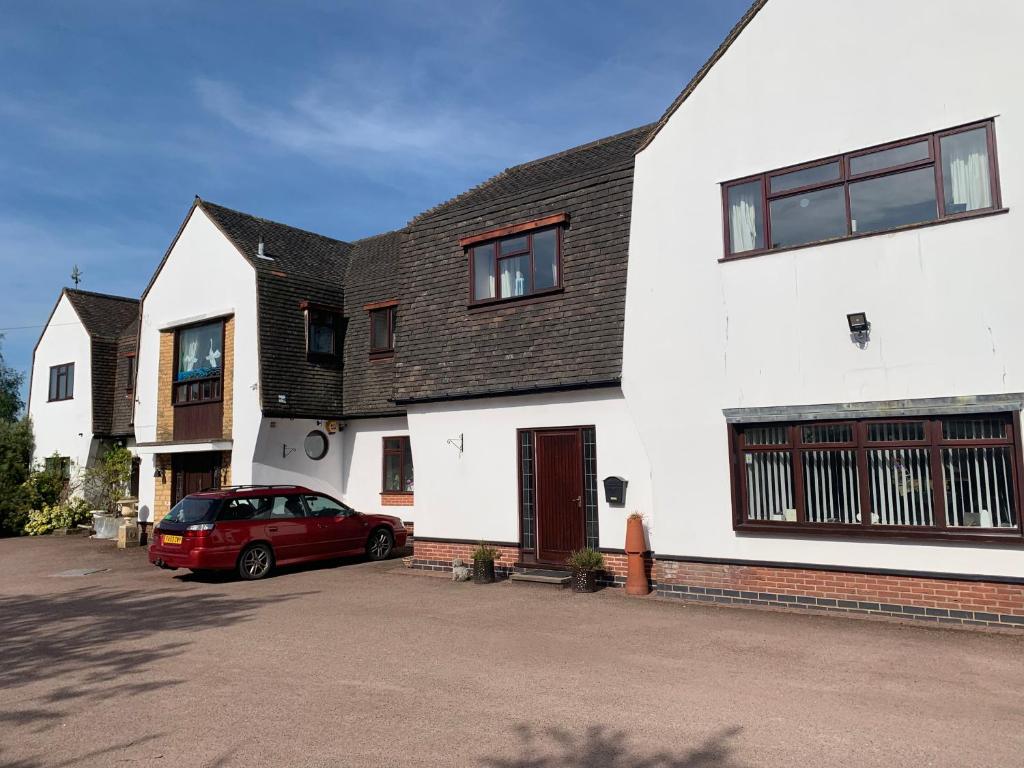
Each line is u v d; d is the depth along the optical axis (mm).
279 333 17656
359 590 11672
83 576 14430
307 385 17922
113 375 25484
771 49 10320
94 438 24641
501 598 10750
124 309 28109
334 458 18547
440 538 13516
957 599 8625
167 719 5816
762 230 10234
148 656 7773
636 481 11336
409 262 14789
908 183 9273
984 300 8656
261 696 6324
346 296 19672
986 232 8695
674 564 10586
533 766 4812
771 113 10266
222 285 18375
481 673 6898
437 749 5109
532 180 14617
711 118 10766
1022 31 8672
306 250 20734
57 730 5637
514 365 12688
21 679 7051
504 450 12867
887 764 4758
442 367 13711
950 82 9055
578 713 5773
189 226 19531
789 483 9898
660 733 5340
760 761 4836
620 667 7039
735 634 8344
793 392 9797
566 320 12227
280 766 4883
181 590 12148
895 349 9133
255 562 13227
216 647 8094
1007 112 8680
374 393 18016
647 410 10961
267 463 17109
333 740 5305
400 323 14641
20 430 26578
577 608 9945
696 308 10648
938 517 8805
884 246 9297
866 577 9203
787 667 6980
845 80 9742
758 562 9930
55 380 26734
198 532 12711
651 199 11219
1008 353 8477
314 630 8844
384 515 15883
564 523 12117
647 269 11148
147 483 19812
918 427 9062
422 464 13914
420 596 11031
